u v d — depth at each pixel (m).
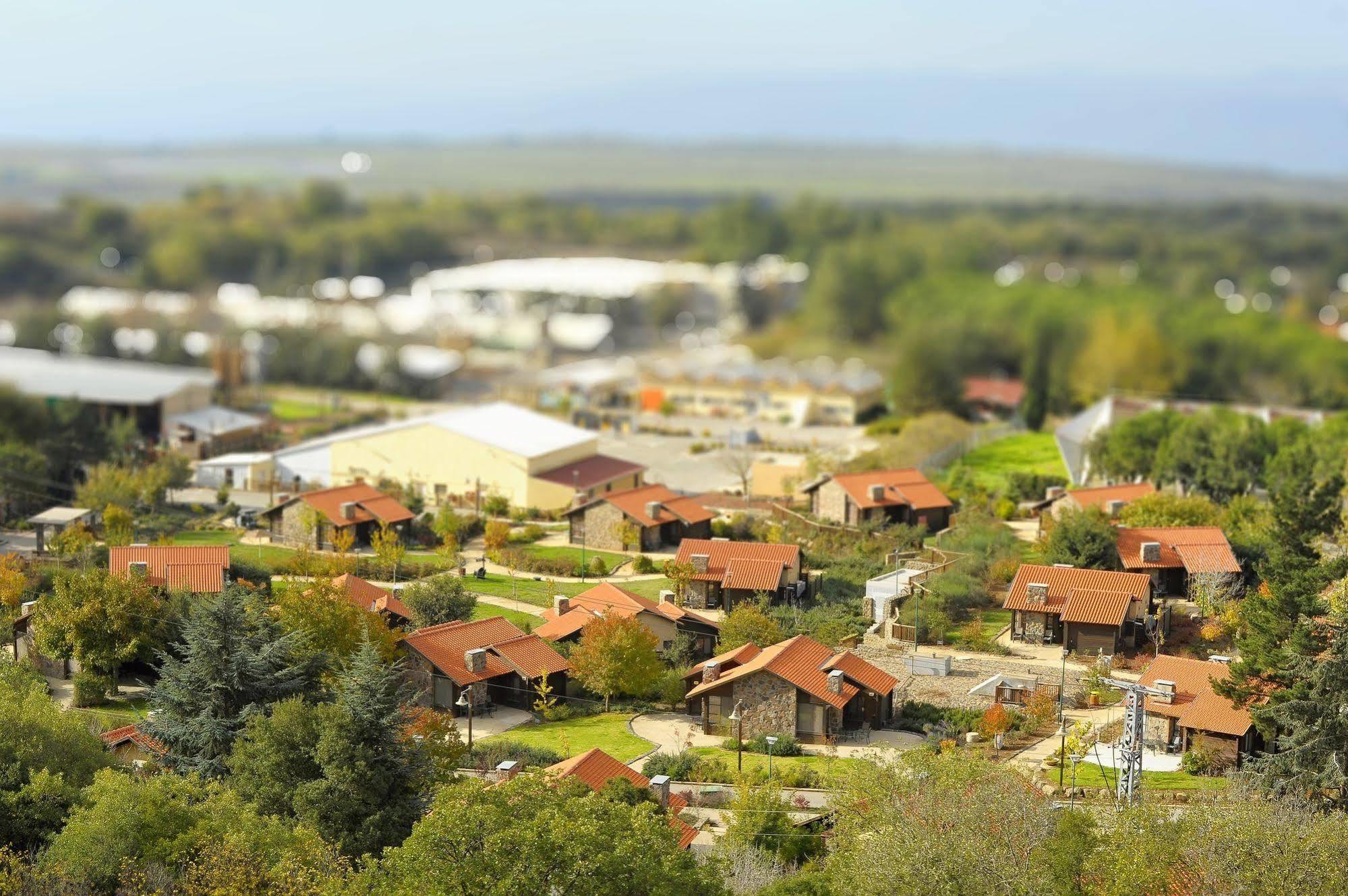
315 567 103.75
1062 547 101.06
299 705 66.56
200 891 53.09
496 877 49.44
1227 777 71.25
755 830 64.69
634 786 63.34
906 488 119.25
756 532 117.69
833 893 55.31
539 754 75.44
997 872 53.28
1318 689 70.62
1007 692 84.19
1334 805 68.75
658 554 114.88
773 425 185.38
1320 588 86.38
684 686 86.44
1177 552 99.81
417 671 85.25
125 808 57.25
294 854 55.00
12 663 81.94
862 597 101.25
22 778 63.25
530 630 95.62
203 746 72.12
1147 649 91.44
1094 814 60.25
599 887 49.44
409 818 64.06
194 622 75.62
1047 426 183.38
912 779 61.75
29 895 53.44
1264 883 51.88
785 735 80.19
